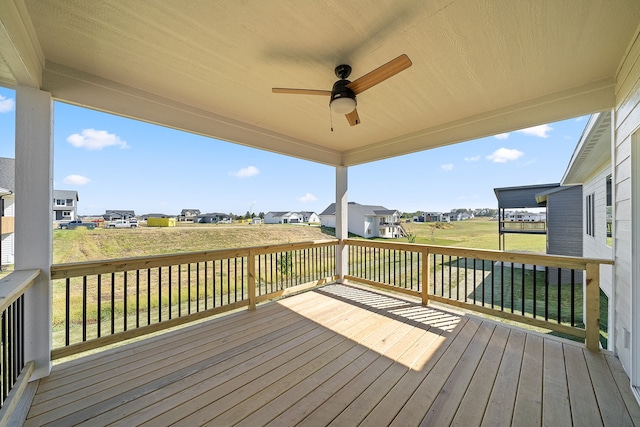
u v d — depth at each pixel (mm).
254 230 14203
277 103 2963
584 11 1609
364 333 2926
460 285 7074
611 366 2232
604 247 4695
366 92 2664
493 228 24625
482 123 3211
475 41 1901
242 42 1934
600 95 2459
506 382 2031
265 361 2359
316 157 4602
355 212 20719
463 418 1667
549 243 7539
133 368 2244
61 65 2223
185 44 1957
